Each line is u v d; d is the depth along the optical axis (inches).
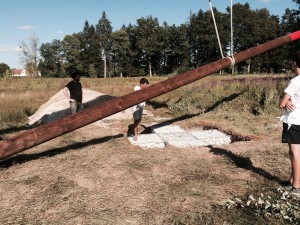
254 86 462.9
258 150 226.7
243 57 310.7
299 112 144.5
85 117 216.2
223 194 157.2
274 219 126.0
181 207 145.3
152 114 429.7
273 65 2886.3
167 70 3946.9
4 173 192.2
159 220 135.0
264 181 169.8
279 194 146.6
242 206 137.7
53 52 4507.9
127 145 251.9
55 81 1674.5
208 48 3526.1
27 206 149.1
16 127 357.4
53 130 206.7
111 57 4097.0
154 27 3836.1
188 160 210.8
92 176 184.1
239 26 3518.7
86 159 215.8
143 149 241.1
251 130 291.7
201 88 565.6
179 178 179.0
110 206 147.9
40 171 194.4
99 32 4003.4
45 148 245.9
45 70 4500.5
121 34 3828.7
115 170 193.2
